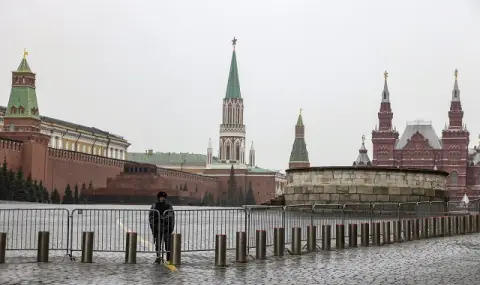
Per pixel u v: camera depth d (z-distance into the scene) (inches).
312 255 1099.3
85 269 888.9
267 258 1043.9
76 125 7810.0
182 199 7308.1
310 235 1152.2
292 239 1106.1
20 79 5698.8
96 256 1047.0
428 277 822.5
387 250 1194.6
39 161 5241.1
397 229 1393.9
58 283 757.3
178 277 820.0
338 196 2397.9
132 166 6397.6
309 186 2448.3
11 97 5689.0
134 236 965.2
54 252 1095.0
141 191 6309.1
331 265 952.3
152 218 997.8
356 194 2384.4
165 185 6737.2
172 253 951.0
